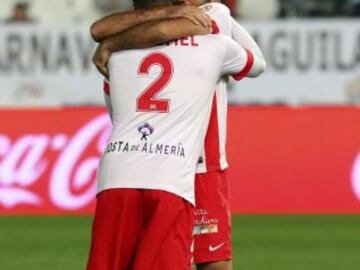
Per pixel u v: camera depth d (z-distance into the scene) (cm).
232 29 1969
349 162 3969
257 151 3969
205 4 1962
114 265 1742
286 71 5503
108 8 5616
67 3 5612
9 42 5481
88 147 3941
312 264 3131
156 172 1727
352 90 5516
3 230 3684
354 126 3969
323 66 5503
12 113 3959
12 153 3959
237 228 3722
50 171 3953
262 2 5638
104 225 1752
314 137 3972
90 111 3947
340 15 5672
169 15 1769
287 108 3975
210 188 1981
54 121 3953
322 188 3969
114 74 1788
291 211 3978
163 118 1747
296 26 5494
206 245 1994
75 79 5503
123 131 1759
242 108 3988
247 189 3975
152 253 1716
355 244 3453
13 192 3959
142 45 1772
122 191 1734
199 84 1767
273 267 3081
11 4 5588
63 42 5500
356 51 5512
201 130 1780
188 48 1773
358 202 3972
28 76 5491
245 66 1847
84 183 3947
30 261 3167
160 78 1756
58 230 3684
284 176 3972
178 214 1728
